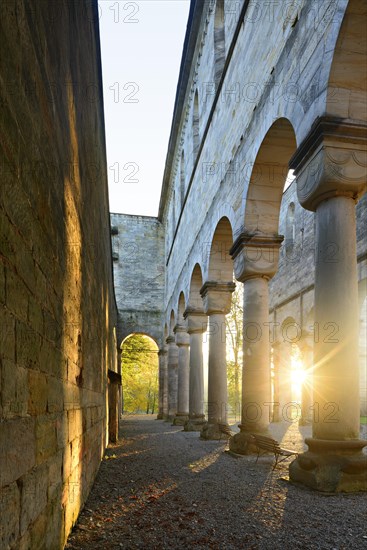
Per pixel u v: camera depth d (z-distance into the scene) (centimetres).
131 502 607
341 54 632
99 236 1017
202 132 1808
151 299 3447
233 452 1066
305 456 662
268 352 1051
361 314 2398
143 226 3556
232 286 1488
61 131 416
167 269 3222
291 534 466
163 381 3278
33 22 295
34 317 294
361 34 621
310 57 712
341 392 632
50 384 345
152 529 485
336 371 636
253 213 1054
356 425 638
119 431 1961
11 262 240
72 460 468
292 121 776
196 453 1135
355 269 653
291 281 2384
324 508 552
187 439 1526
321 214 670
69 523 450
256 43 1030
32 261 289
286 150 977
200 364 1925
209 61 1659
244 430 1059
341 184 645
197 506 583
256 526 494
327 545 434
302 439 1442
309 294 2136
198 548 428
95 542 438
